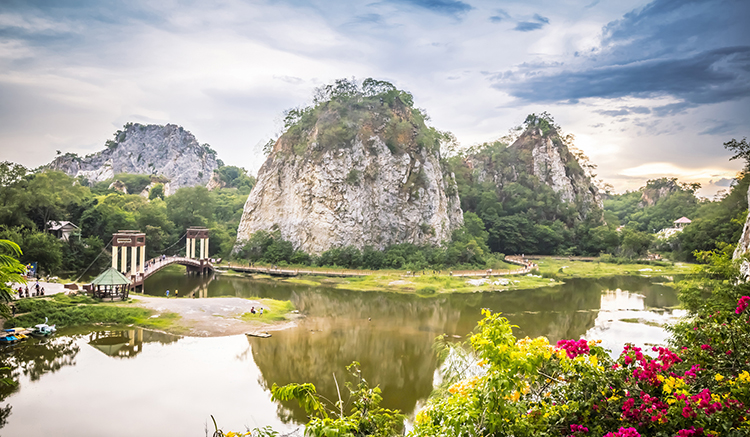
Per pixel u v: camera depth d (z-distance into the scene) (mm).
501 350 8984
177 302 53625
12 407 27188
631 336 44062
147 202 115312
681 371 10734
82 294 52531
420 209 112812
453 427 8586
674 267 103250
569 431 9039
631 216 189375
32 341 39812
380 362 36719
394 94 122875
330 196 106375
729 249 38969
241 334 43750
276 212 111688
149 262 78062
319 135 111000
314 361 36656
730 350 11047
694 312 25266
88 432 24438
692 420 8203
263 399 28984
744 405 8344
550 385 10219
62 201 83250
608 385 9414
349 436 8359
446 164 131500
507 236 132125
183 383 31359
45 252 65562
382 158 111812
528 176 157500
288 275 88438
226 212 139625
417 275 87625
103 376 32281
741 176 104000
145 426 25172
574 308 59375
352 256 98312
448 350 15672
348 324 49281
